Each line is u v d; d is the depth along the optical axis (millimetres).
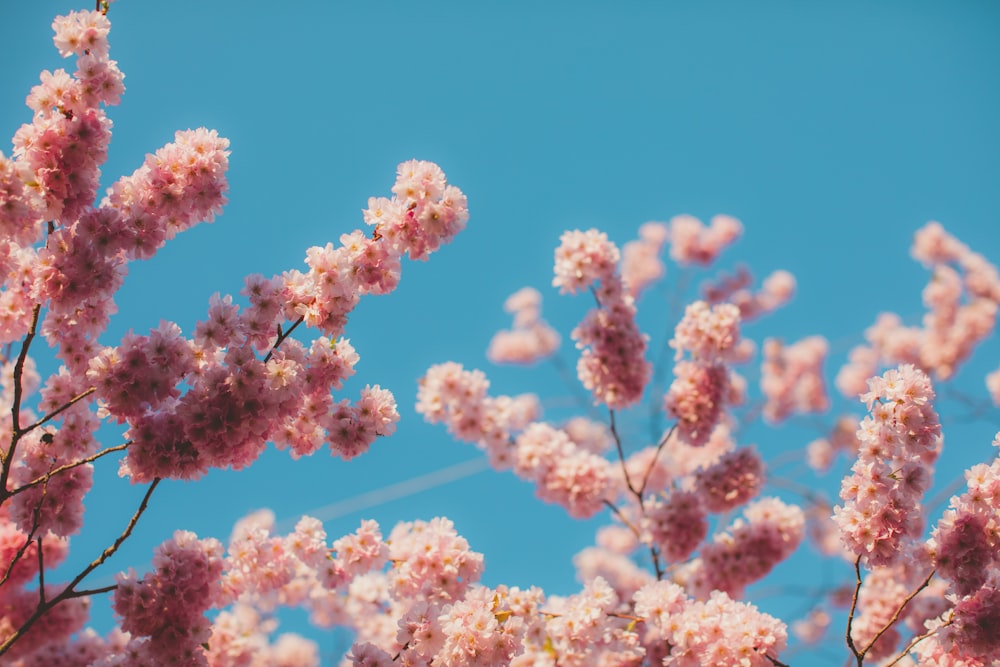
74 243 2689
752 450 3236
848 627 2725
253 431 2697
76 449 2799
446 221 2738
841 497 2756
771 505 3232
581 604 2861
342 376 2768
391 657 2805
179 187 2723
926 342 4508
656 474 3758
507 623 2754
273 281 2744
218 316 2713
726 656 2783
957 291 4496
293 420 2789
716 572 3189
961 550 2721
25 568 2971
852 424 4441
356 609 3285
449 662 2736
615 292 3150
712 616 2828
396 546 2906
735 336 3188
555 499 3238
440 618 2740
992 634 2691
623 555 3990
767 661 2783
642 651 2877
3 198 2637
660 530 3205
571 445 3266
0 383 2949
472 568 2871
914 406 2730
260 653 3281
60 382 2811
